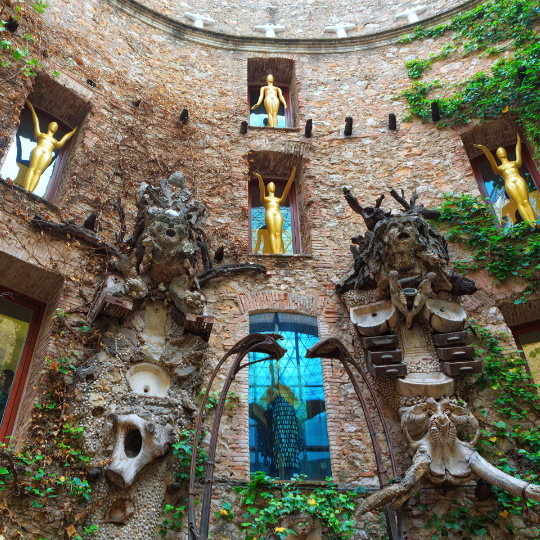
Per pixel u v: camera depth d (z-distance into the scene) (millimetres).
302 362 9438
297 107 13680
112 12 13086
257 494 7727
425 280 8375
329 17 15883
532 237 10125
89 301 8680
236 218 11180
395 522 6816
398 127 12719
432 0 15398
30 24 10961
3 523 6457
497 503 7645
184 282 8469
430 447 7633
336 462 8289
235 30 15273
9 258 8547
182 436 7453
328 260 10641
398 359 8258
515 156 12469
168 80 12930
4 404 8109
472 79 12758
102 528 6598
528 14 13195
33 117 10719
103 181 10328
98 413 7227
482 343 9156
